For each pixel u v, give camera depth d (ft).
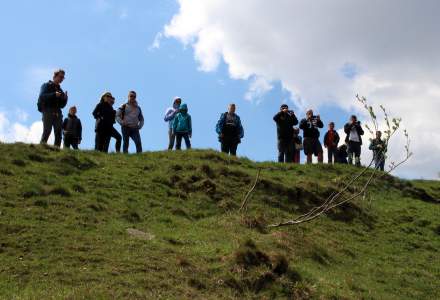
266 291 48.11
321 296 49.26
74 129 90.33
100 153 83.46
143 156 85.97
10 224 51.80
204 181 76.02
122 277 44.78
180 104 98.53
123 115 89.76
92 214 58.80
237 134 96.99
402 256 71.97
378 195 94.99
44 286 42.14
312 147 103.65
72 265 45.96
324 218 78.23
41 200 58.75
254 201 76.18
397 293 58.13
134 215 61.77
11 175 65.21
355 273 61.21
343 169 100.53
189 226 62.75
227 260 50.75
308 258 60.34
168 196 71.46
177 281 46.06
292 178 89.35
